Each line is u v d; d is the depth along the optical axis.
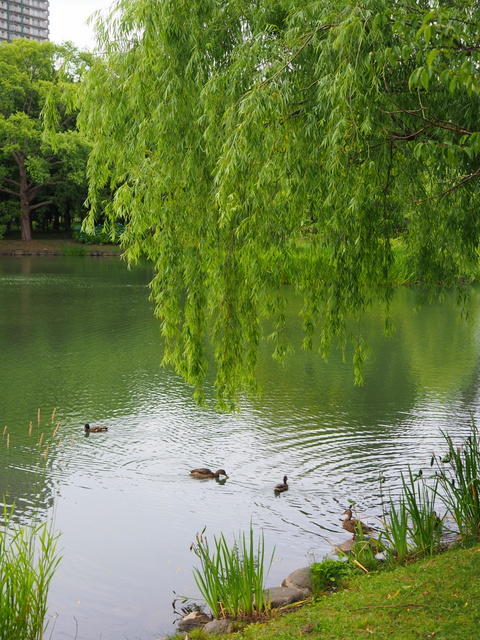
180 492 11.50
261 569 7.39
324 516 10.55
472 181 8.88
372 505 10.90
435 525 8.70
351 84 6.83
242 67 7.79
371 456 13.17
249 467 12.63
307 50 7.70
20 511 10.70
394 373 20.20
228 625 6.99
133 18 8.73
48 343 24.36
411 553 8.33
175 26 8.27
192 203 8.86
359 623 6.29
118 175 9.34
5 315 30.45
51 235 75.62
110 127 9.05
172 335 9.67
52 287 40.88
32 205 70.94
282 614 7.16
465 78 5.87
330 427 15.05
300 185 7.91
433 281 10.42
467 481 8.91
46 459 13.02
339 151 7.38
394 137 7.93
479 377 19.72
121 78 8.97
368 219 8.56
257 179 7.84
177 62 8.41
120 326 27.94
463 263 10.20
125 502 11.10
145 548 9.54
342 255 8.45
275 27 8.17
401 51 6.88
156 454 13.34
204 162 8.55
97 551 9.45
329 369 20.72
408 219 10.02
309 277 9.70
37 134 62.34
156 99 8.57
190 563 9.16
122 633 7.54
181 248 9.09
